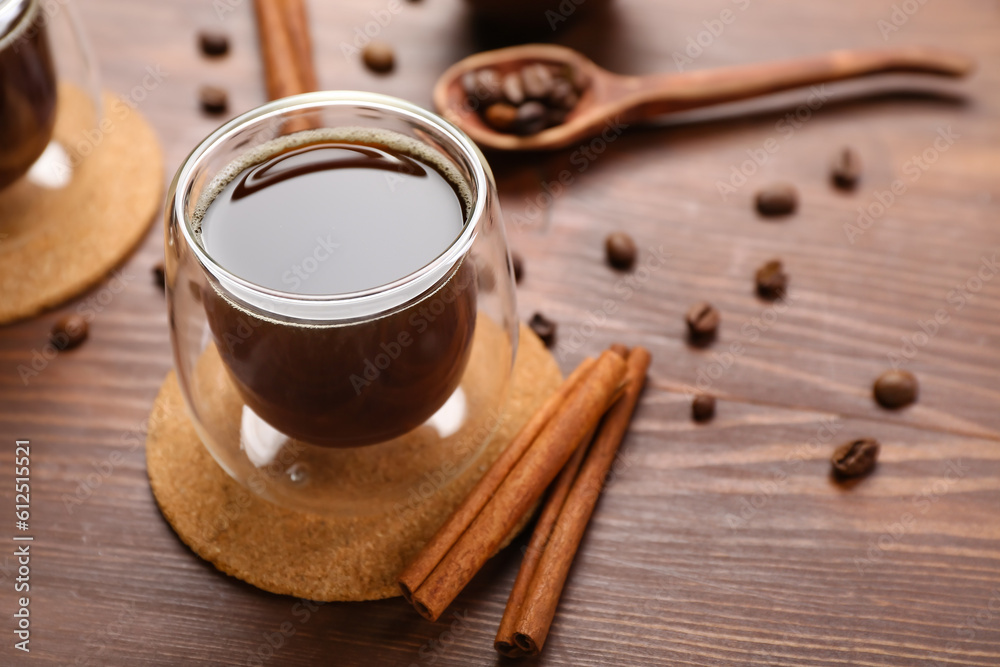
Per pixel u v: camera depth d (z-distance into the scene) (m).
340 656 0.35
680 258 0.42
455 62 0.47
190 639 0.35
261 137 0.34
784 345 0.40
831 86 0.47
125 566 0.36
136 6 0.48
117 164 0.43
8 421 0.38
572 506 0.36
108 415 0.38
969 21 0.49
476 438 0.37
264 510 0.36
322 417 0.34
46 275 0.40
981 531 0.37
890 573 0.36
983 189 0.44
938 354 0.40
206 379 0.36
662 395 0.39
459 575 0.35
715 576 0.36
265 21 0.45
